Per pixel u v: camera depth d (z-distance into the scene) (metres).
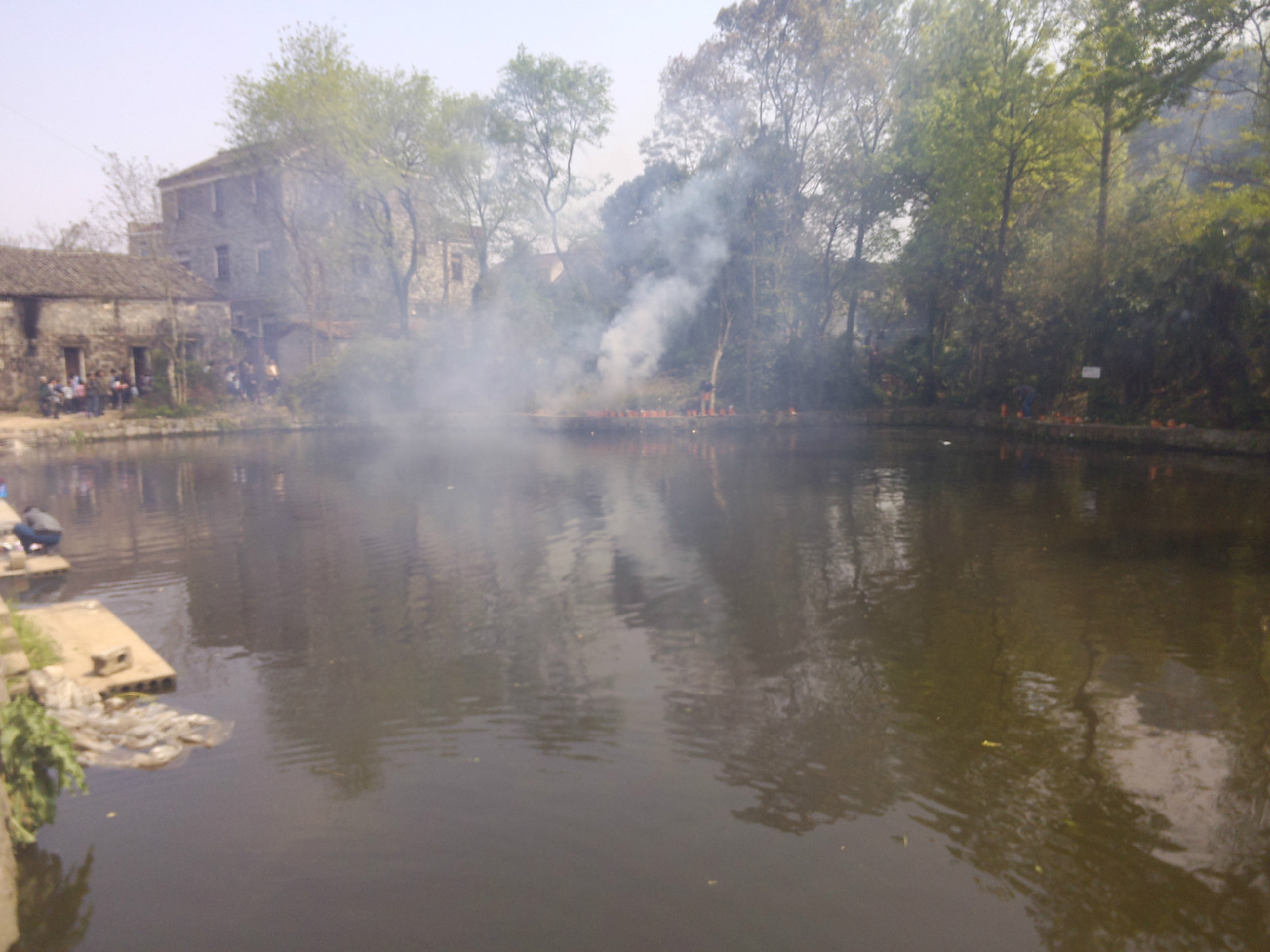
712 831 4.97
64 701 6.69
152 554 12.08
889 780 5.53
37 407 31.41
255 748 6.10
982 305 31.84
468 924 4.19
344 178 33.44
